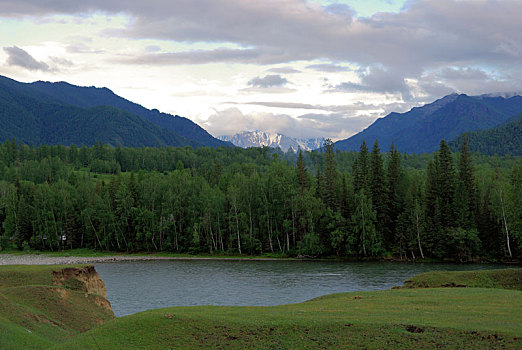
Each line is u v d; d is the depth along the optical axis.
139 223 136.50
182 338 29.16
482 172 148.25
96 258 124.44
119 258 125.00
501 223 108.19
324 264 108.38
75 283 56.47
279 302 61.88
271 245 129.25
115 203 144.62
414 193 121.25
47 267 58.03
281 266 105.06
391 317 31.69
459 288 46.91
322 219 123.00
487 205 112.44
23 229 144.38
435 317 31.53
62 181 168.00
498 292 43.00
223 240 136.12
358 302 41.12
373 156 124.06
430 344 26.36
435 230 111.50
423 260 111.50
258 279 83.88
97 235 139.75
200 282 80.75
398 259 114.19
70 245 144.75
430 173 119.31
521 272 55.28
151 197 139.50
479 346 25.59
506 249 107.44
